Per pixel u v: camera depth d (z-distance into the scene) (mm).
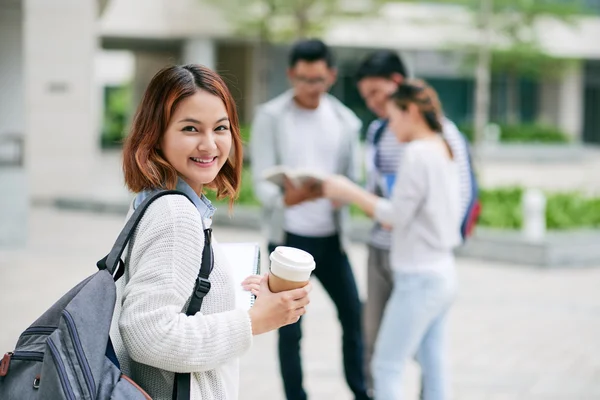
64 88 18594
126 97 45188
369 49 33562
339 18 24328
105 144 36188
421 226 4422
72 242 13242
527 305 9398
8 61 12320
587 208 14859
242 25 24297
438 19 29594
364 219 14641
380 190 5207
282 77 33031
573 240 11938
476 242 12320
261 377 6594
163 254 2328
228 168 2748
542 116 43344
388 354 4461
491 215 14180
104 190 19344
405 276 4441
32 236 13719
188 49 28125
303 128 5410
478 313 8969
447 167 4465
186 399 2379
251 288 2643
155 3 26922
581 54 37031
